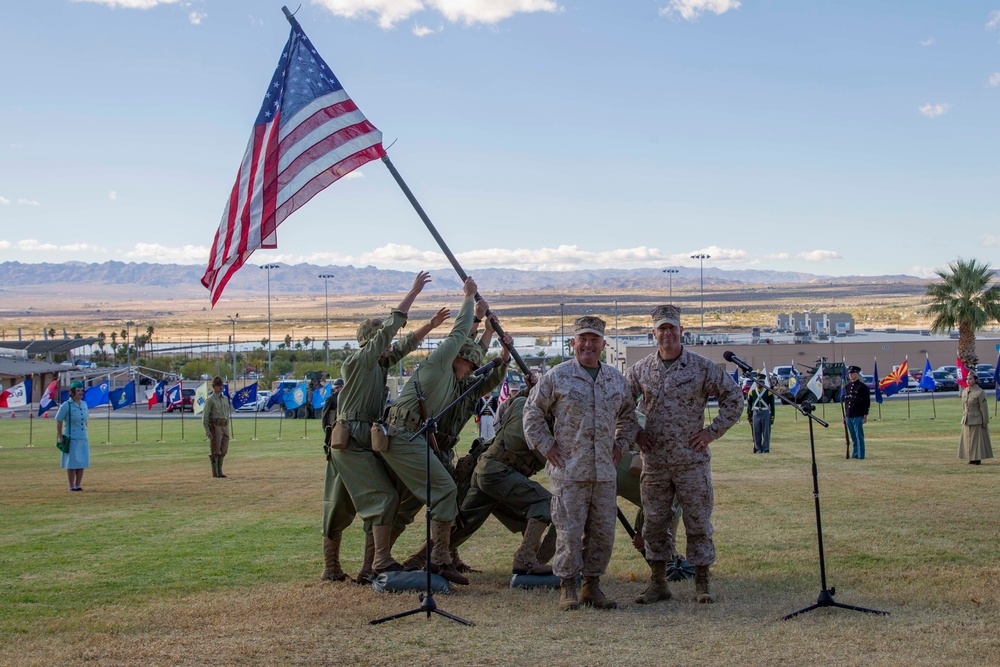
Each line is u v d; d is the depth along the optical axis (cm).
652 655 570
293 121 939
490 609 716
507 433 841
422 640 617
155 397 4816
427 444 727
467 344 845
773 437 2661
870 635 602
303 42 957
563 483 721
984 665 533
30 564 927
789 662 550
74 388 1650
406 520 858
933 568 825
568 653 580
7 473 2097
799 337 7575
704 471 741
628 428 743
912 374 6519
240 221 941
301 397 4819
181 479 1842
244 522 1216
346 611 708
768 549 934
